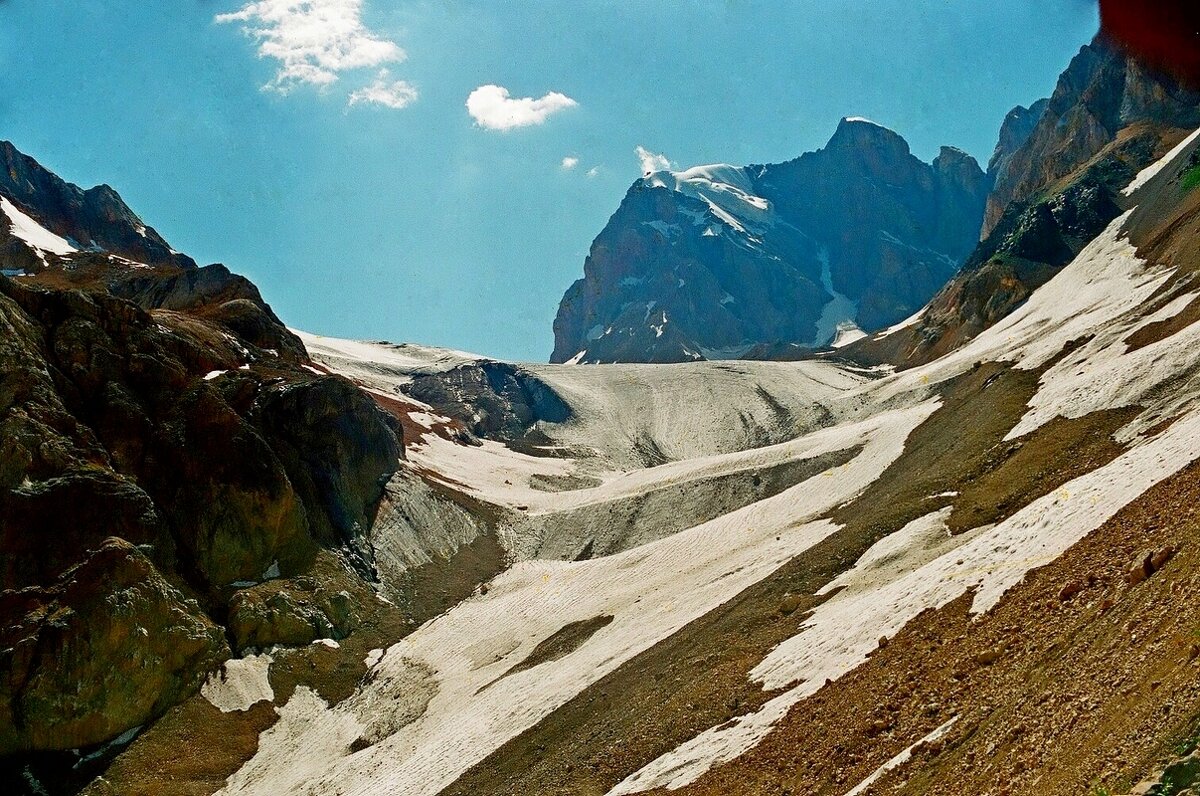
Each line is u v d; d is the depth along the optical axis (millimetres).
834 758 30047
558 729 53188
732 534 83938
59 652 69312
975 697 26984
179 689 73938
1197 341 54500
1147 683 17844
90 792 65062
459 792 51656
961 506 53719
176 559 83688
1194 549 22562
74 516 77812
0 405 81188
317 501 98375
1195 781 13656
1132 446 47250
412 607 92250
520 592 90375
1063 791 16516
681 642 56219
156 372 93125
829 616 46375
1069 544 34594
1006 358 96188
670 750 40938
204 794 66062
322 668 80438
